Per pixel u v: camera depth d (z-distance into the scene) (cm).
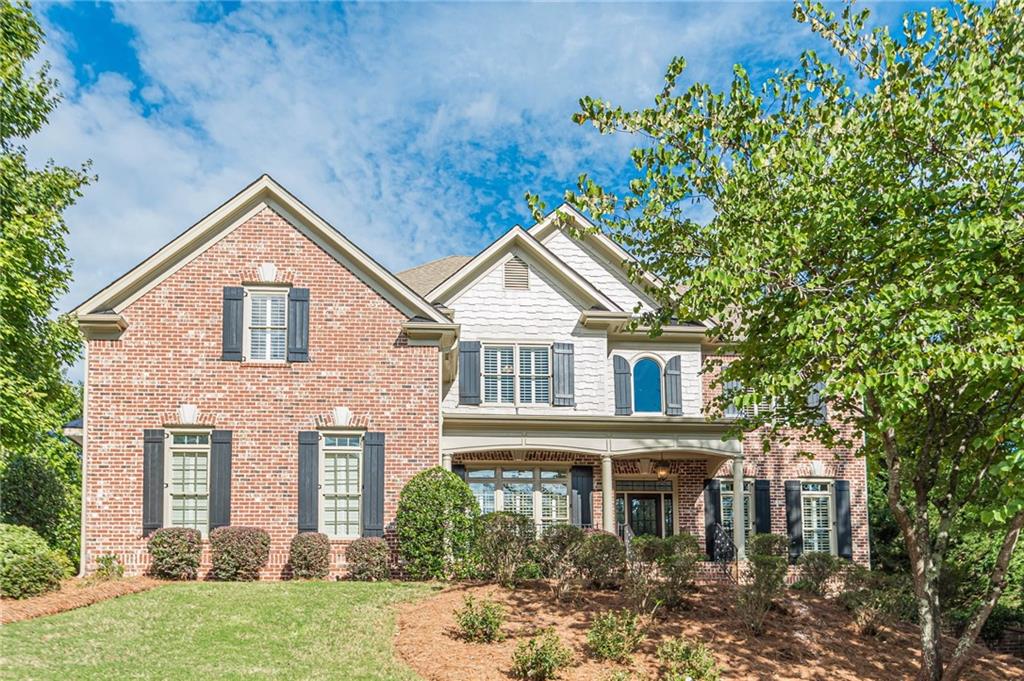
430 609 1683
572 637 1534
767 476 2736
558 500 2655
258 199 2217
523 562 1866
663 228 1477
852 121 1368
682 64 1400
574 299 2630
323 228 2209
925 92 1334
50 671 1227
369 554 2059
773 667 1514
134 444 2092
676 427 2523
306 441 2138
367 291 2217
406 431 2173
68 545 2458
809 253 1345
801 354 1259
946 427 1456
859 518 2752
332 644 1478
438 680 1339
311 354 2173
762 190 1394
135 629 1477
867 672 1552
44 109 2670
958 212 1294
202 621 1551
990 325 1151
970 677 1658
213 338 2150
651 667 1435
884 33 1370
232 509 2095
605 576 1833
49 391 2748
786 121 1430
